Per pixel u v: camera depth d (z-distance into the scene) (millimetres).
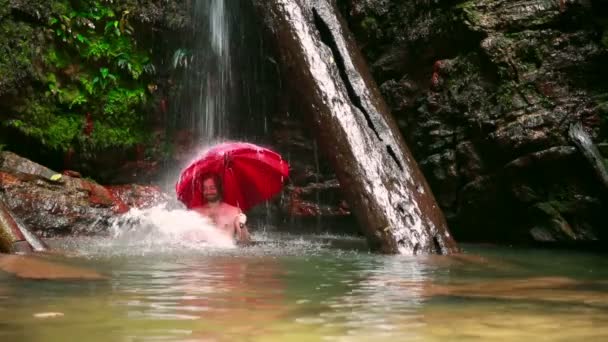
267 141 9992
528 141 7293
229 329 2379
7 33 8867
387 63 9008
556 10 7738
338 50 7371
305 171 9664
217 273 4090
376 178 6316
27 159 8336
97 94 9461
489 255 5949
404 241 5938
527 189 7469
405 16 8914
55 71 9188
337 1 9461
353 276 4062
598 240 7086
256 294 3217
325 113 6785
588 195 7137
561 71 7578
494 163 7711
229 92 9969
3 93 8672
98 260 4785
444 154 8109
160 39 9922
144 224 7145
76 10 9461
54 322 2484
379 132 6816
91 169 9461
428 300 3090
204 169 6957
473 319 2613
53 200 7547
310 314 2686
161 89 9914
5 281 3594
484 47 7840
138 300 2998
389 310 2797
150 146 9797
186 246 6086
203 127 10039
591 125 7258
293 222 9617
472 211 7957
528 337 2301
